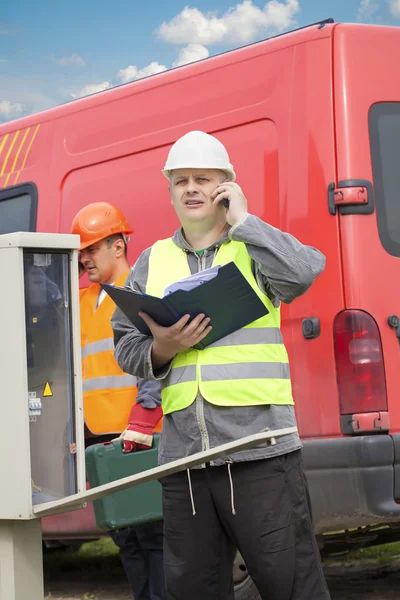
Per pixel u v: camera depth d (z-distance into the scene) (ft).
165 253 13.16
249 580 17.47
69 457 13.05
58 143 21.84
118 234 19.22
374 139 17.21
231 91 18.47
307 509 12.44
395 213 17.28
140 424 16.15
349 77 17.17
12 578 12.53
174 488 12.52
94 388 18.95
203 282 11.84
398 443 16.61
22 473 12.34
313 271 12.19
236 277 11.55
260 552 12.08
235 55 18.58
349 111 17.04
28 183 22.47
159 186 19.53
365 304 16.71
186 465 11.10
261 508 12.07
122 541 17.03
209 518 12.38
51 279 12.98
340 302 16.78
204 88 18.95
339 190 16.84
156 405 16.25
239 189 12.38
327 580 21.06
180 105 19.33
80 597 21.26
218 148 12.77
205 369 12.32
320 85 17.21
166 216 19.35
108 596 21.20
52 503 12.16
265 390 12.26
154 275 13.06
